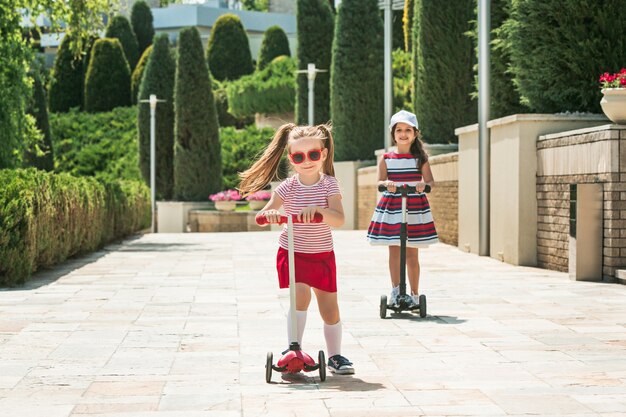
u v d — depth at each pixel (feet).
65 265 48.60
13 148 61.21
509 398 17.44
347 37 102.42
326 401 17.34
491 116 56.85
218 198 127.54
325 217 19.17
